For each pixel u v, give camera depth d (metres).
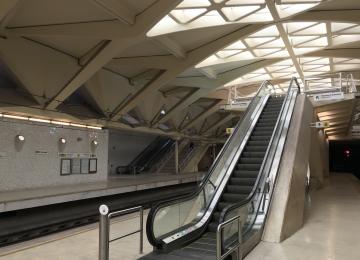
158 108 21.77
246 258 6.57
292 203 9.15
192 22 11.79
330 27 14.74
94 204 13.23
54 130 13.83
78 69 13.43
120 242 7.85
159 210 6.97
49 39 11.70
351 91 19.27
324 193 18.09
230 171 10.45
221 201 9.28
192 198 8.27
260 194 8.82
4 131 11.72
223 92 24.39
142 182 16.34
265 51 17.91
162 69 15.59
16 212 9.92
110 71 16.61
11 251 7.18
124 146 24.86
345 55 18.38
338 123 29.05
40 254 6.95
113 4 8.76
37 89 12.53
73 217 11.88
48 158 13.45
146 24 9.58
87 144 15.69
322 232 8.80
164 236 7.04
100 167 16.48
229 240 6.70
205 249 6.91
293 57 18.88
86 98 16.59
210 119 28.86
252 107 14.95
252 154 11.57
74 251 7.17
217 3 10.55
